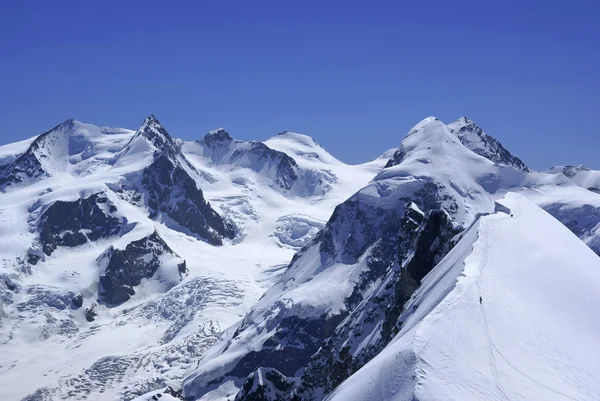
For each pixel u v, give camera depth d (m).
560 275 83.56
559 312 75.69
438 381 59.12
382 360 66.75
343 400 65.56
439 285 91.88
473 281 77.19
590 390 62.94
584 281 83.25
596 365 67.38
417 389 58.12
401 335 79.25
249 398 115.62
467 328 67.25
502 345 66.38
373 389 62.78
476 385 59.38
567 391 61.75
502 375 61.66
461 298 72.25
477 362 62.66
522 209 115.75
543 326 71.19
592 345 71.06
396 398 59.41
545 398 59.62
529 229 101.94
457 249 104.88
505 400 58.34
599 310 77.69
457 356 62.78
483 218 103.81
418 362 61.41
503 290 76.56
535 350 66.81
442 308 70.12
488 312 70.88
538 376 62.91
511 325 69.94
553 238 101.69
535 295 77.81
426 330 65.69
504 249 90.12
